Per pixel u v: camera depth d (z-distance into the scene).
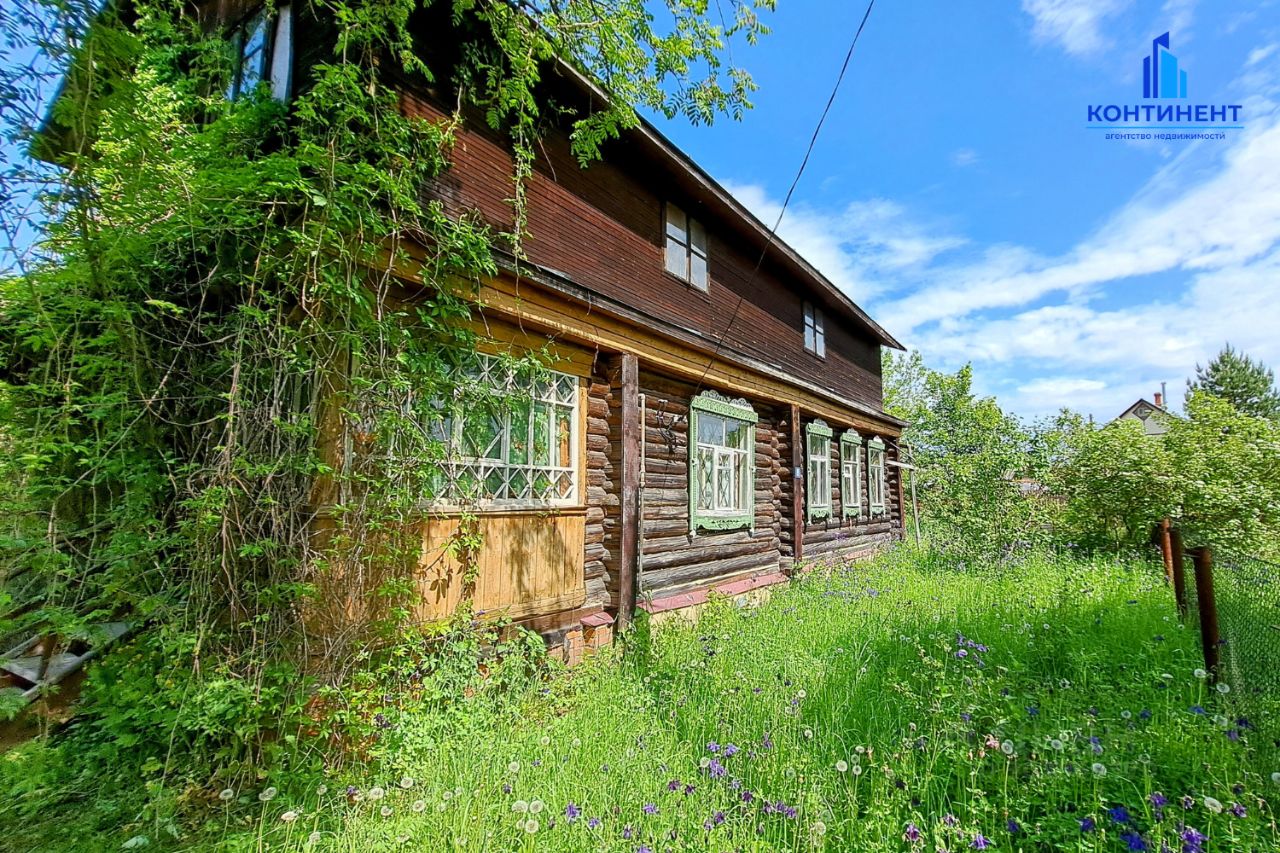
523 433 4.76
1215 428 10.66
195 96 4.54
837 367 12.27
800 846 2.22
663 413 6.80
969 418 15.02
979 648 3.90
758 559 8.52
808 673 4.03
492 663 4.04
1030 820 2.30
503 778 2.77
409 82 4.28
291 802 2.81
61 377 3.47
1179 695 3.36
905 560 10.24
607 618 5.46
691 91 5.63
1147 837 1.91
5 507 3.36
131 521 3.35
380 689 3.34
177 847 2.56
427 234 3.76
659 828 2.28
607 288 6.19
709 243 8.23
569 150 5.82
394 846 2.35
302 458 3.22
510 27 4.40
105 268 3.29
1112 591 6.55
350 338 3.30
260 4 4.84
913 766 2.64
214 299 3.98
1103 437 11.05
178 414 3.62
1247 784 2.31
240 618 3.21
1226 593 3.81
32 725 3.46
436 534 3.91
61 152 3.24
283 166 3.23
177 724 2.86
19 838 2.67
